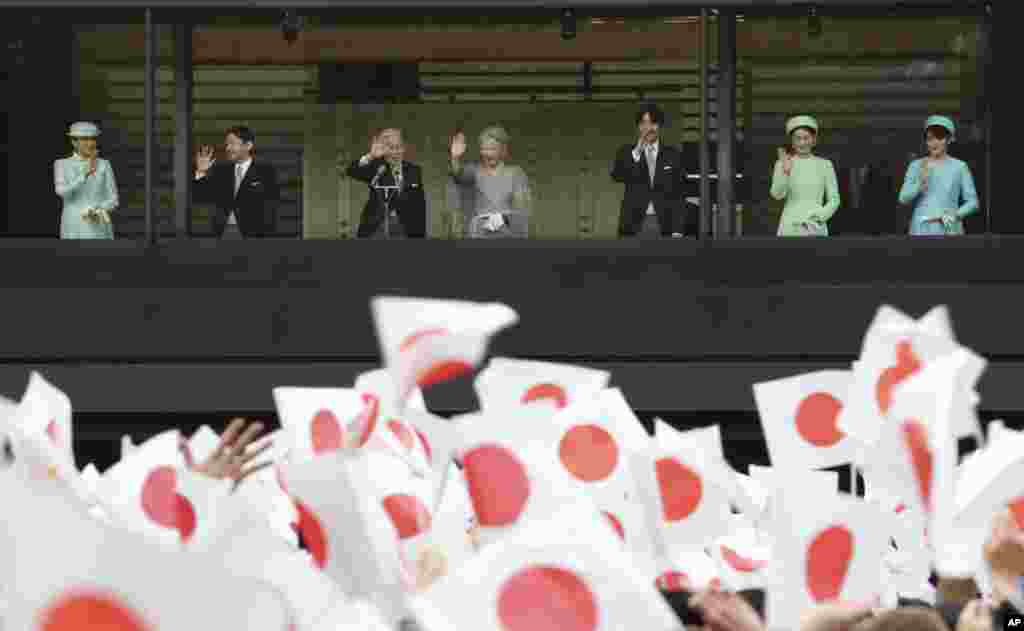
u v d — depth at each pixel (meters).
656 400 54.66
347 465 15.73
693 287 54.59
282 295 54.91
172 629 10.13
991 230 54.16
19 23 54.66
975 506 18.98
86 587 10.02
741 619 14.80
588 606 12.27
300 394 22.98
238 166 54.53
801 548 16.19
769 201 54.38
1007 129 53.50
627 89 53.84
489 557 12.40
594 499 22.53
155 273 55.16
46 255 55.31
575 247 54.44
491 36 53.44
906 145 53.97
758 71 53.78
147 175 54.66
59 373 55.34
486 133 53.81
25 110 55.00
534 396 24.45
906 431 15.81
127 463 19.25
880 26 53.66
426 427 20.91
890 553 26.05
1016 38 53.22
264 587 10.41
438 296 54.56
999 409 54.12
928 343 19.94
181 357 55.31
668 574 22.73
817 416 25.22
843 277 54.53
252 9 54.00
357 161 54.25
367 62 53.72
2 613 10.12
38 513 9.96
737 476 27.52
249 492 23.02
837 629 13.88
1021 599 18.78
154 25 54.34
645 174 54.00
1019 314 54.12
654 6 53.44
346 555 15.78
